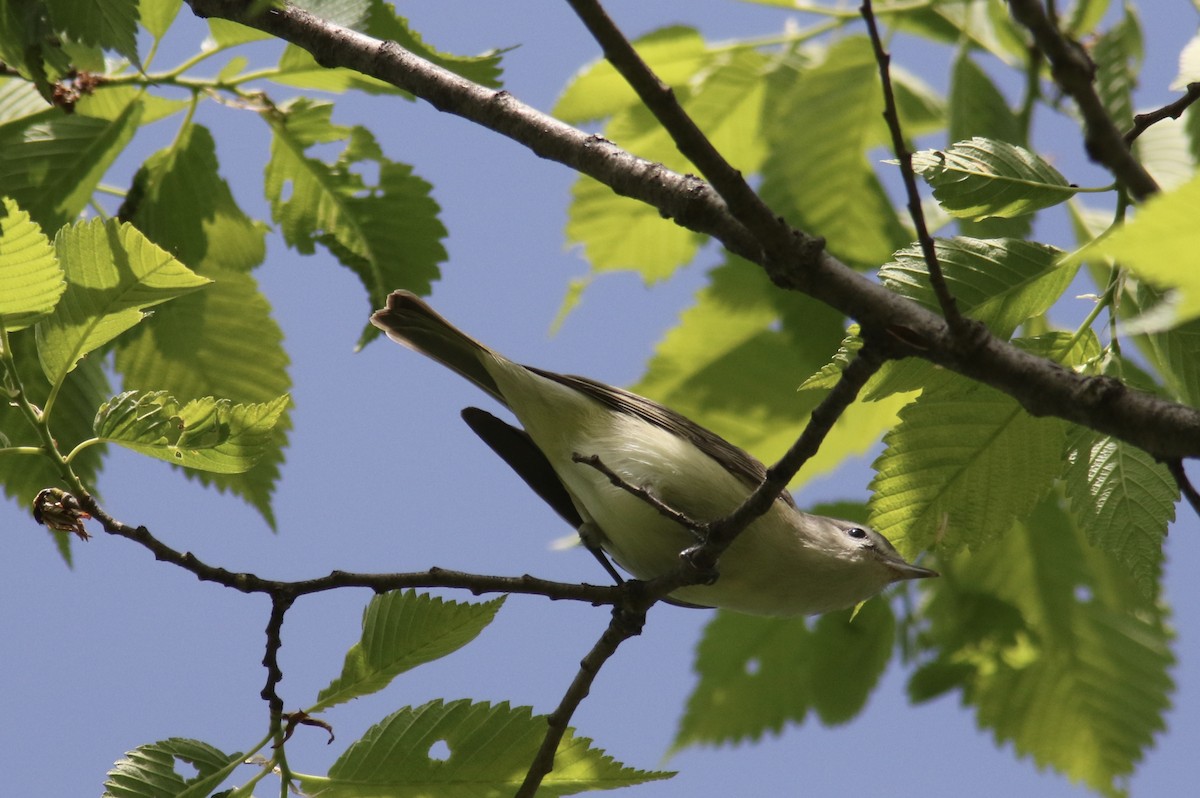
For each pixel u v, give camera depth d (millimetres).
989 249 6500
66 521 6480
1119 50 9820
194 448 6633
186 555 6691
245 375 9094
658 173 6746
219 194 8664
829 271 6125
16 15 6355
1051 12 4992
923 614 11484
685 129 5609
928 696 11359
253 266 9094
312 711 6605
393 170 8789
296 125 8555
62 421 8359
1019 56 10531
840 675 11898
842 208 10922
